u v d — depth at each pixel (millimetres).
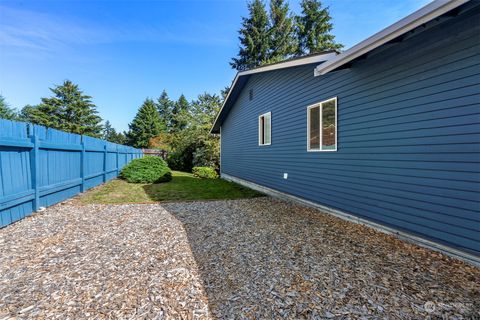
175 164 17891
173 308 2029
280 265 2805
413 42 3311
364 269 2695
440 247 3041
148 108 37219
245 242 3527
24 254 2992
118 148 11219
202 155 15469
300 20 21438
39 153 4738
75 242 3408
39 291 2232
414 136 3320
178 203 6145
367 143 4129
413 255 3039
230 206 5902
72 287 2307
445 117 2939
